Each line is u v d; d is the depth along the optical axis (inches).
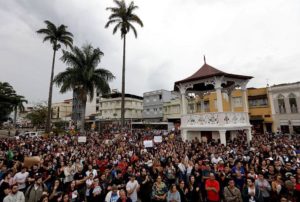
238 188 267.0
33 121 1930.4
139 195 301.6
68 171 363.9
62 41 1384.1
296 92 1179.9
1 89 1478.8
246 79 701.3
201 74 709.3
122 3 1137.4
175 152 479.5
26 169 350.3
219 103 629.3
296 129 1166.3
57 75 1182.3
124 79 1083.9
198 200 276.7
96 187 291.3
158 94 2273.6
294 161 356.5
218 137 657.0
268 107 1300.4
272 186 258.2
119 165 403.2
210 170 306.5
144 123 2009.1
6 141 820.0
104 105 2662.4
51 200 254.4
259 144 581.0
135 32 1147.3
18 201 245.3
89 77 1134.4
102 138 969.5
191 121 691.4
